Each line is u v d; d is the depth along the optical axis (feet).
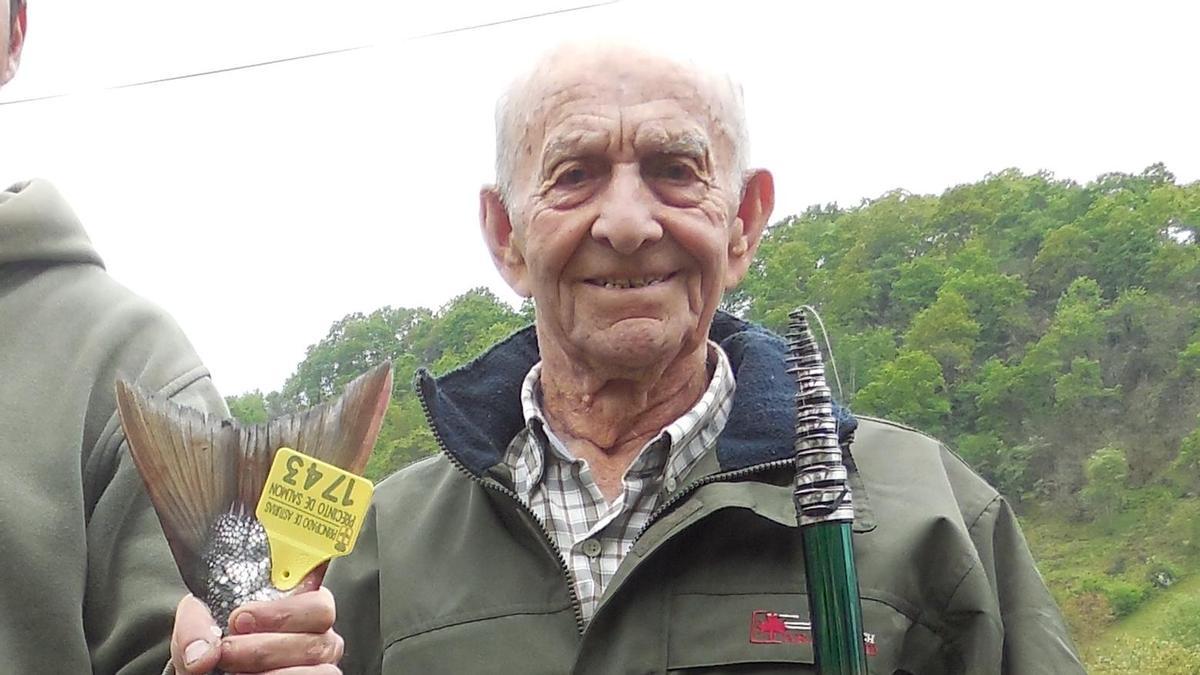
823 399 4.87
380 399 5.16
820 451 4.81
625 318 5.94
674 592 5.79
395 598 6.20
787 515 5.72
